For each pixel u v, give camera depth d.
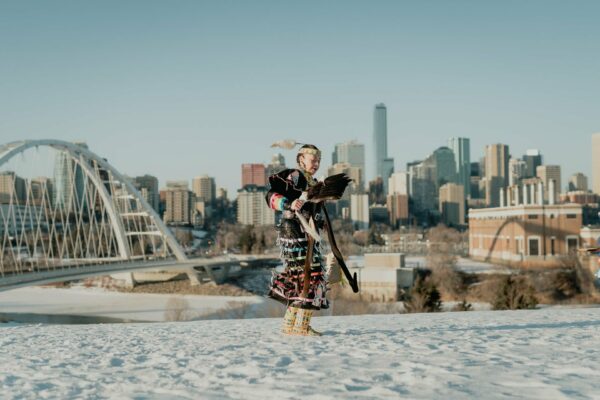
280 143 6.43
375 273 79.00
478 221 135.62
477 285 82.56
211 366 4.41
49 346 6.76
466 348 5.12
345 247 158.12
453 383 3.43
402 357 4.57
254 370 4.10
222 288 102.44
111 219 102.69
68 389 3.72
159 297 94.88
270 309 60.22
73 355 5.66
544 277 80.25
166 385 3.73
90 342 7.12
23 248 132.75
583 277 77.88
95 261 94.19
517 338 6.04
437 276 85.19
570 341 5.68
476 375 3.68
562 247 105.00
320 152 6.45
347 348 5.21
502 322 9.38
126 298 94.00
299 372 3.97
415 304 47.75
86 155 90.31
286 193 6.36
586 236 103.06
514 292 43.72
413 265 122.56
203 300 90.94
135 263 92.94
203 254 177.75
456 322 9.55
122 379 4.03
